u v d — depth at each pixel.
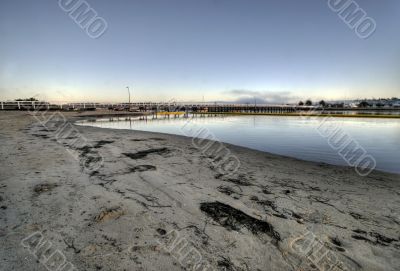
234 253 1.98
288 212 2.80
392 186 3.97
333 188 3.77
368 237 2.33
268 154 6.65
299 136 11.03
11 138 7.20
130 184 3.45
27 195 2.89
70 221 2.33
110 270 1.70
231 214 2.67
